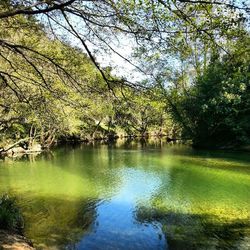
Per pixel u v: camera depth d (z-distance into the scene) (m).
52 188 23.50
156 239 13.97
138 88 7.29
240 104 40.53
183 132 50.66
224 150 42.03
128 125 8.01
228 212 17.09
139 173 28.48
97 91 7.59
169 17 6.39
